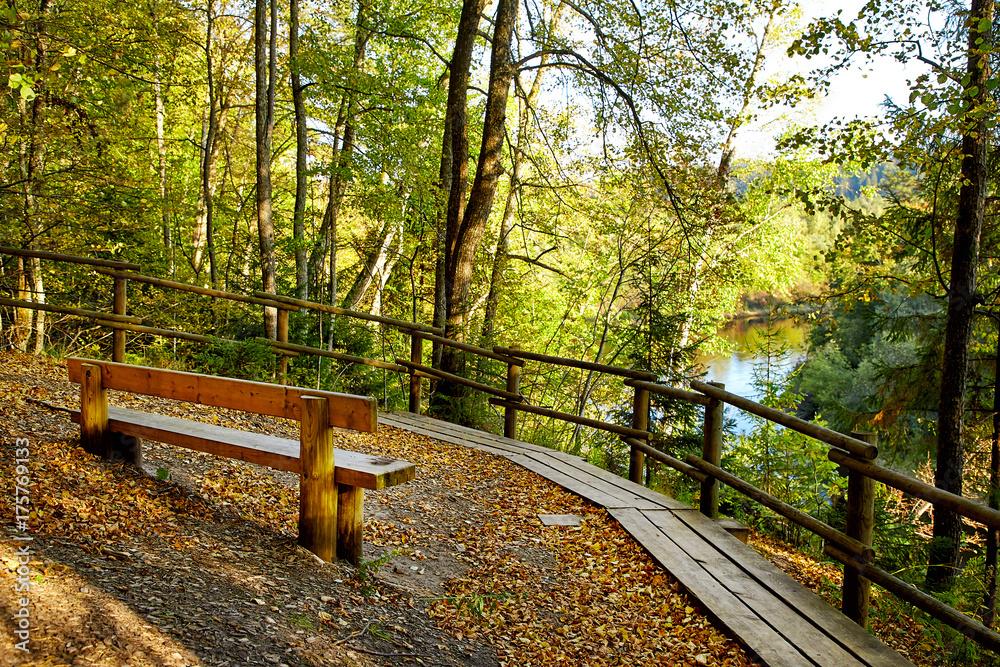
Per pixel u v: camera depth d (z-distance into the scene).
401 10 14.23
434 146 14.61
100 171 9.96
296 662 2.63
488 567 4.39
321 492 3.70
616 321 13.52
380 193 13.32
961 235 9.62
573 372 12.97
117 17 11.01
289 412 3.73
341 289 19.55
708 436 5.43
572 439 11.01
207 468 4.86
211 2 14.88
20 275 9.88
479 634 3.50
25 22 7.77
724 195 12.46
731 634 3.62
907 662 3.31
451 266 10.61
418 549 4.46
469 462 6.78
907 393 11.32
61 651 2.29
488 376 10.03
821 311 14.35
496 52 10.50
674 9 11.38
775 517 7.66
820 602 3.96
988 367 11.25
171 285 8.28
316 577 3.52
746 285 19.70
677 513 5.45
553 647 3.52
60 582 2.73
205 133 19.53
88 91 10.34
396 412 8.93
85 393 4.36
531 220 16.27
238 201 17.50
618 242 14.02
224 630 2.71
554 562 4.62
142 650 2.40
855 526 3.88
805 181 17.62
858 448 3.81
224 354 8.47
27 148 9.86
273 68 11.89
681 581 4.19
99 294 12.28
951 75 8.16
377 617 3.31
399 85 13.09
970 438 11.77
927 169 10.10
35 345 10.38
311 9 15.00
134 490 4.04
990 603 7.92
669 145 11.99
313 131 16.14
